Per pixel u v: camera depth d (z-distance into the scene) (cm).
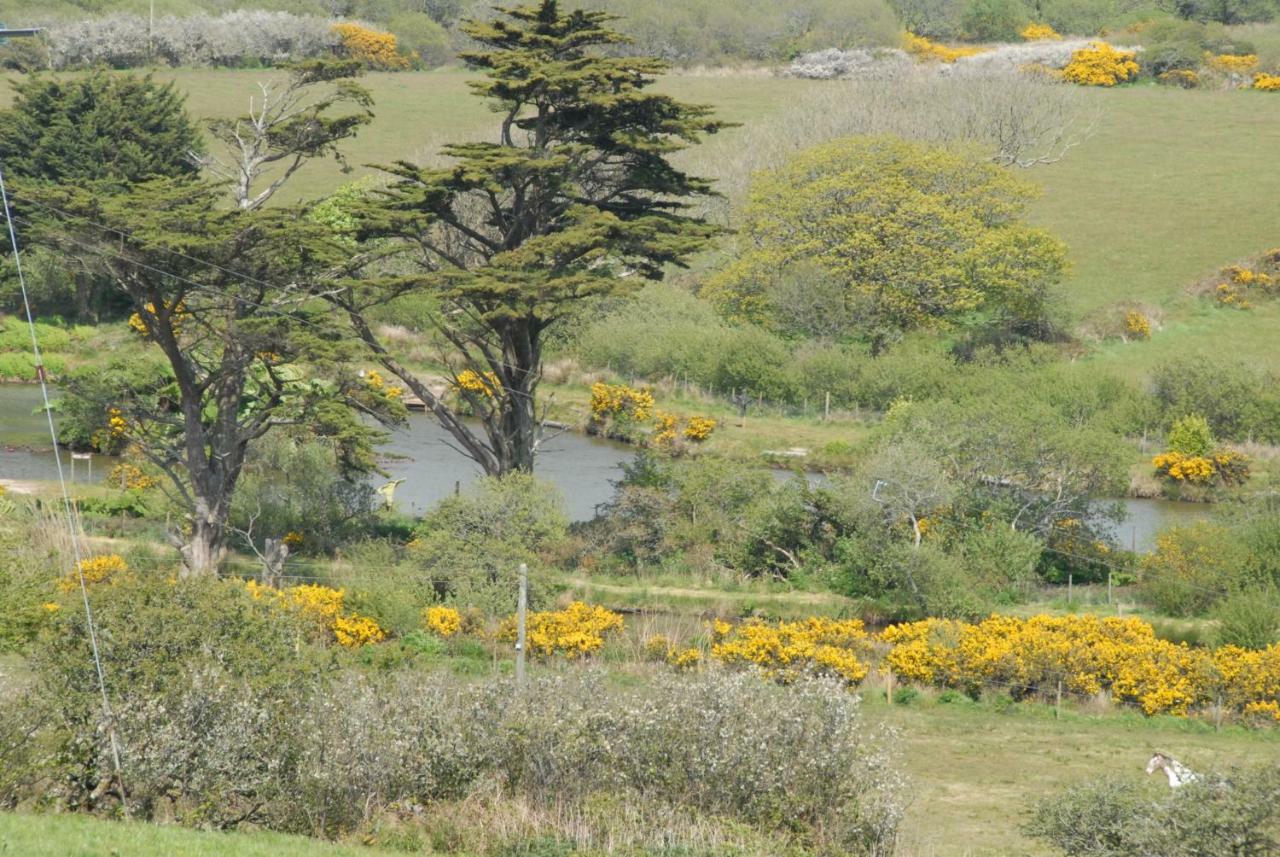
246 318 7969
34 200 7844
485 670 6594
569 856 4041
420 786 4291
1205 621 7744
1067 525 8906
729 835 4150
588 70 8938
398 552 8269
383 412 8925
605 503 9469
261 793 4147
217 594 4591
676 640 7075
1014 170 19225
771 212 14775
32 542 7875
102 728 4059
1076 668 6656
